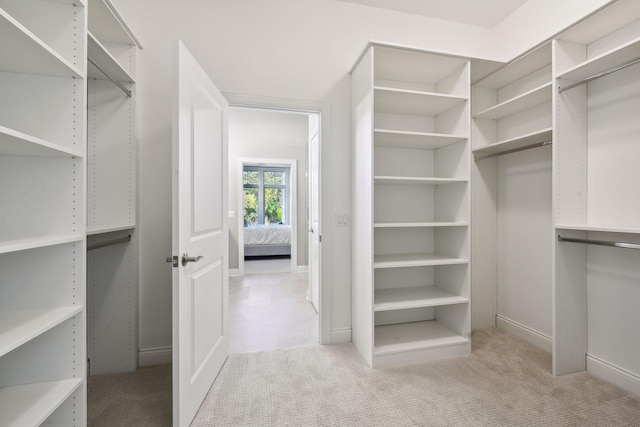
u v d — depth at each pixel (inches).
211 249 71.0
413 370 76.7
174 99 54.0
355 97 90.1
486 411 60.7
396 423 57.4
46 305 44.3
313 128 127.4
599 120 72.1
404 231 99.7
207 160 68.9
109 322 76.7
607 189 70.7
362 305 85.3
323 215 92.7
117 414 60.2
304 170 200.4
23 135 34.1
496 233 105.0
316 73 91.0
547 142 75.2
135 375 75.4
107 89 76.2
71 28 44.9
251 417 59.2
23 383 43.7
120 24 68.8
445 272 96.9
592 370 74.3
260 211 328.8
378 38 94.9
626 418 58.2
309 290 138.9
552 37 72.6
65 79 45.3
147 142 80.1
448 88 93.9
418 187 100.9
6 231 43.1
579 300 75.3
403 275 100.3
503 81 98.2
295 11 89.2
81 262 45.3
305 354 85.8
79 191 45.3
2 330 36.6
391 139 87.4
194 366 60.0
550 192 86.7
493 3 92.6
